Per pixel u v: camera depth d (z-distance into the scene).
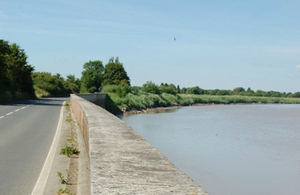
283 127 37.25
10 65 52.28
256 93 181.00
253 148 22.80
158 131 31.53
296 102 161.00
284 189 13.79
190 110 72.06
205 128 34.66
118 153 4.36
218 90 174.88
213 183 14.27
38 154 8.97
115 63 121.12
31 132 13.58
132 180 3.08
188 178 3.17
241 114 59.56
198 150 21.53
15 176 6.65
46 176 6.66
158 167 3.60
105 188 2.82
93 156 4.13
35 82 82.12
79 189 5.67
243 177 15.37
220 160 18.75
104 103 56.69
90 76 120.69
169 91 104.69
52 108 30.17
